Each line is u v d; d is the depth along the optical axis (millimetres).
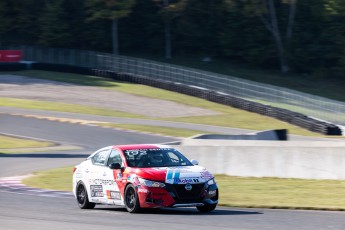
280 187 71000
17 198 67562
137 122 181125
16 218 51031
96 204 61156
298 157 78750
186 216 50531
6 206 59875
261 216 50281
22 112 191000
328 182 73500
